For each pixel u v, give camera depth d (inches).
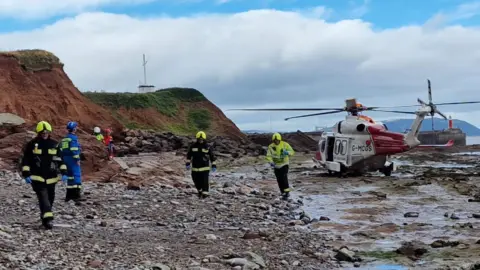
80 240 380.8
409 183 872.3
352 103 1078.4
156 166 921.5
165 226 472.1
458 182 878.4
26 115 1764.3
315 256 360.5
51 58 2071.9
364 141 1040.8
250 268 319.3
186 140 2015.3
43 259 307.4
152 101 2883.9
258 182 964.0
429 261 343.9
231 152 1893.5
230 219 524.4
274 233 444.8
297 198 719.7
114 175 826.2
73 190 583.8
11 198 591.2
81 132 989.8
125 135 1948.8
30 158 421.1
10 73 1876.2
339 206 638.5
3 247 327.6
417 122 1035.3
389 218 538.6
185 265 319.3
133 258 332.8
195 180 670.5
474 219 524.4
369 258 356.8
